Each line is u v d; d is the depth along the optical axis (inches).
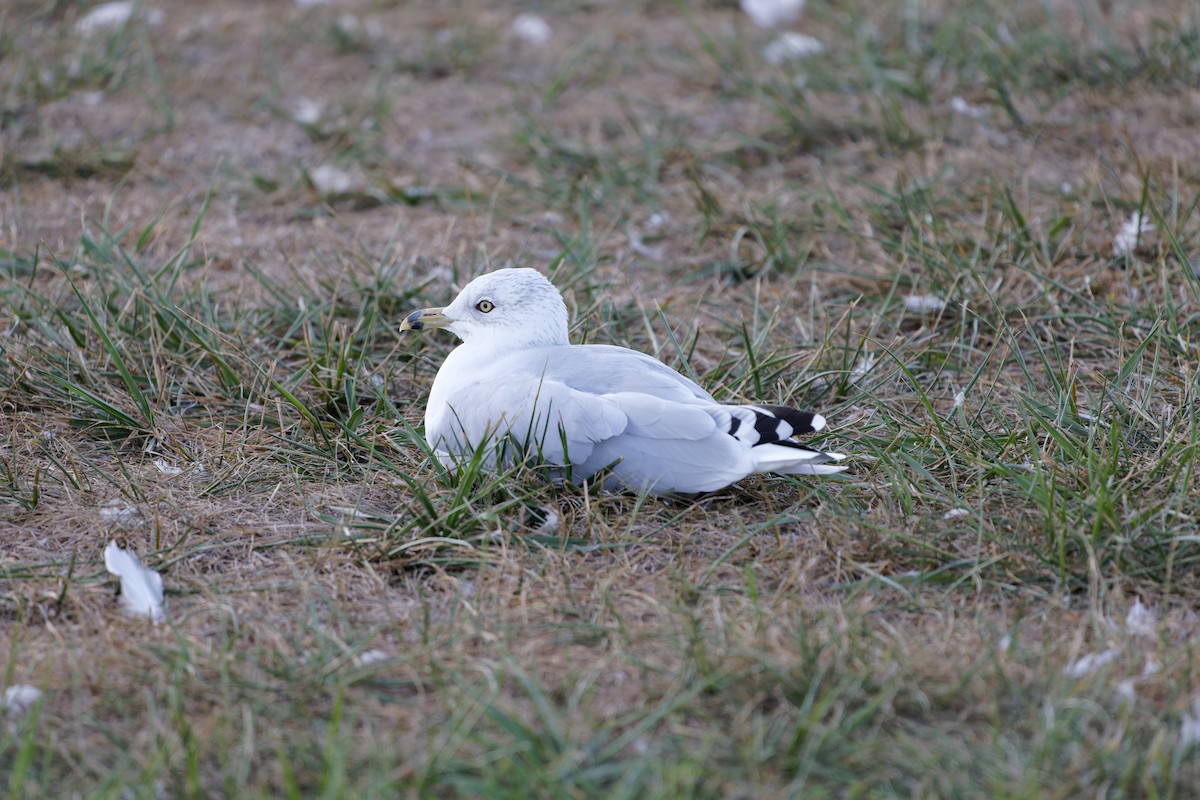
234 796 253.3
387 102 687.1
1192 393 398.3
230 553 350.0
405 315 487.8
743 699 280.2
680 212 574.6
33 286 491.2
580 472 363.9
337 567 340.5
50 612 321.1
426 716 278.4
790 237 543.5
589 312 457.1
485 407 367.6
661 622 314.0
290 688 286.2
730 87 708.0
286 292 498.3
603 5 843.4
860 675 283.4
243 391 435.2
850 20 766.5
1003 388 437.7
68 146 639.1
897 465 376.8
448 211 582.2
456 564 341.7
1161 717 274.5
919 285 496.1
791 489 378.3
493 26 807.1
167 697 285.4
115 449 403.9
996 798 248.2
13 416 415.5
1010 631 309.9
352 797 248.8
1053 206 547.2
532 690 273.4
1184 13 736.3
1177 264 500.1
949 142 628.7
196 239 550.0
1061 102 661.9
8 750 268.2
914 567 340.2
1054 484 351.3
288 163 631.8
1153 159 589.3
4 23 762.8
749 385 434.0
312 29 796.0
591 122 674.8
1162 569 329.1
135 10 781.3
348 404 420.2
